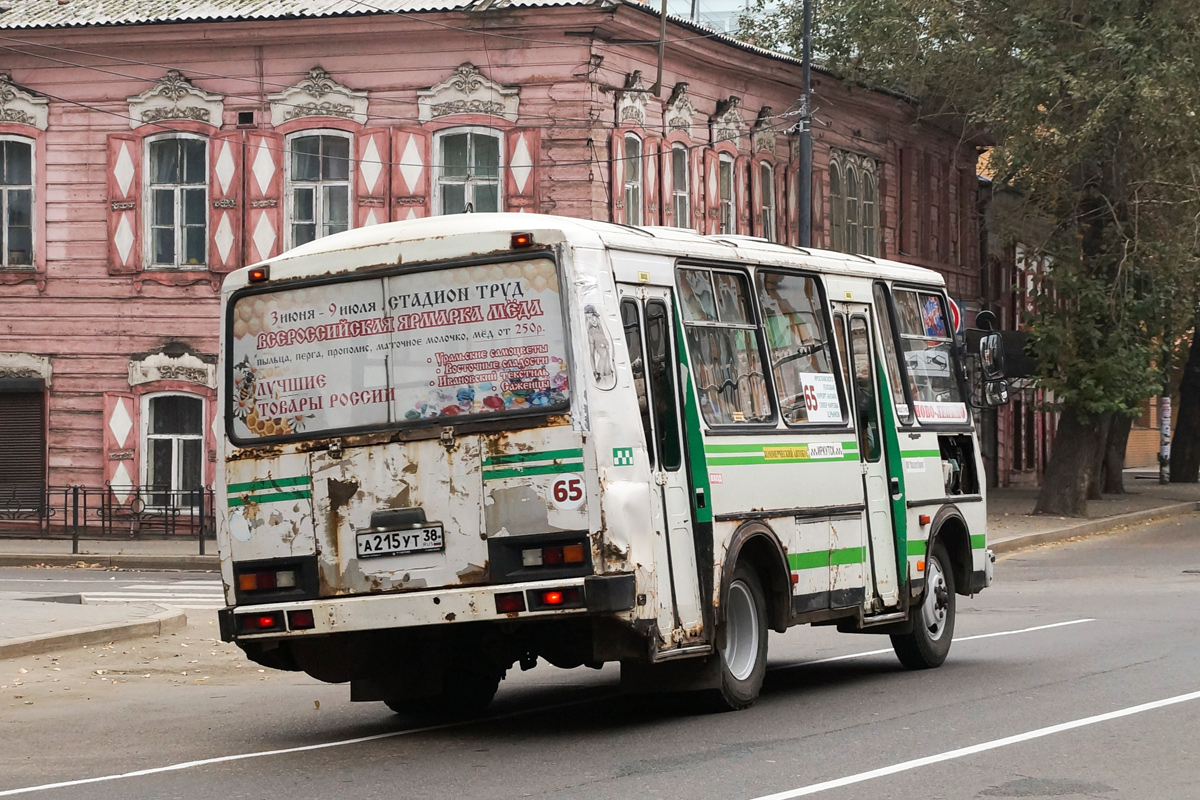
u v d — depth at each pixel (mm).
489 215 10289
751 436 11344
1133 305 32406
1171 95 29094
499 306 9859
